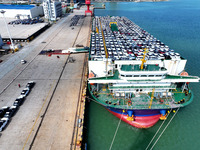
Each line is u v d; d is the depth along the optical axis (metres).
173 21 144.88
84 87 43.25
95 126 34.75
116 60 38.34
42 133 29.47
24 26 108.94
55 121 32.12
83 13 180.38
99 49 49.00
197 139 32.12
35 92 41.16
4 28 102.69
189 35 100.38
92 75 37.81
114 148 30.23
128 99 35.28
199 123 35.25
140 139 32.34
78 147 26.92
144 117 34.72
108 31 73.31
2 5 145.62
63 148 26.72
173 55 41.00
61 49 72.25
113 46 50.78
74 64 57.72
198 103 40.69
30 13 132.25
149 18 159.50
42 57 63.47
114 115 37.47
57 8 144.88
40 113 34.00
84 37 90.56
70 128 30.56
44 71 52.34
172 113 37.41
